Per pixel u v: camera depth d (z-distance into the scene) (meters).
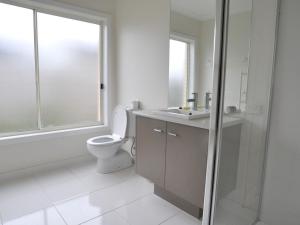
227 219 1.46
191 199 1.72
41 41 2.69
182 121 1.71
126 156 2.85
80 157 3.05
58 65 2.85
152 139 2.03
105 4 3.00
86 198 2.10
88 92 3.17
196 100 2.21
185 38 2.24
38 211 1.87
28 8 2.55
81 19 2.96
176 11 2.28
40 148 2.69
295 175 1.58
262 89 1.63
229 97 1.33
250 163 1.63
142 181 2.48
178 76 2.34
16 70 2.54
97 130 3.17
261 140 1.68
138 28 2.73
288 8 1.52
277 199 1.68
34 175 2.58
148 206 1.99
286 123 1.59
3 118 2.50
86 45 3.07
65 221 1.75
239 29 1.35
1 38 2.41
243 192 1.60
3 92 2.47
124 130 2.74
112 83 3.23
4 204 1.97
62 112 2.95
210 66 2.06
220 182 1.31
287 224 1.65
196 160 1.65
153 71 2.59
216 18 1.13
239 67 1.39
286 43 1.55
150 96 2.66
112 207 1.96
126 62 2.98
